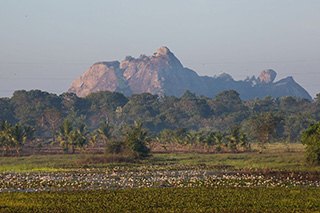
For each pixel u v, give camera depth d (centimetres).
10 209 5172
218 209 5244
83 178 8419
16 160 12975
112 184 7544
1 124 16925
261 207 5372
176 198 5925
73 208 5256
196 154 15762
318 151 10275
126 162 12419
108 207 5319
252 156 13975
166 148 18512
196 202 5659
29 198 5950
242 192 6456
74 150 16300
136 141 13688
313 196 6138
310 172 9088
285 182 7625
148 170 10112
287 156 13425
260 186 7288
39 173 9319
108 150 13775
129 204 5500
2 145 15100
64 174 9138
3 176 8638
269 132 16175
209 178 8119
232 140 17025
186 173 9300
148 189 6756
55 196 6103
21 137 15338
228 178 8094
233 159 13212
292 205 5478
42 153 15800
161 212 5041
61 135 18012
